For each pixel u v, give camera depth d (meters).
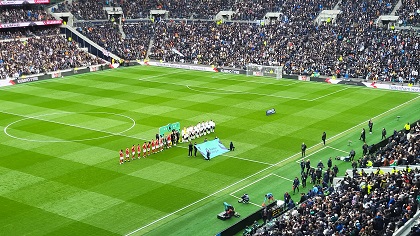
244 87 98.31
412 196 39.25
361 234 33.94
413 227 33.88
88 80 105.56
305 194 48.00
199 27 134.00
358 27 116.06
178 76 110.00
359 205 38.56
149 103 85.69
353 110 81.19
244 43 123.06
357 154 61.56
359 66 104.19
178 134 65.06
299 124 73.62
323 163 58.84
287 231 36.19
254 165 58.44
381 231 34.53
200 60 120.88
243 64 115.06
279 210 44.88
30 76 104.31
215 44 125.62
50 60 113.56
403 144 55.34
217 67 115.81
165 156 60.97
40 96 91.25
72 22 130.25
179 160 59.72
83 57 119.50
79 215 45.84
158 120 75.50
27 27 123.56
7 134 68.94
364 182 43.88
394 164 49.38
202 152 60.62
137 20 141.75
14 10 121.38
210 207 47.88
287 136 68.31
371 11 120.31
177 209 47.41
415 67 99.38
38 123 74.12
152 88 97.75
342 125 73.31
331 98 89.06
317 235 34.75
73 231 43.03
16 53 111.25
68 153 61.47
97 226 43.97
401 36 109.50
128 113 79.38
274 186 52.88
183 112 79.94
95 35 127.62
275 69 107.06
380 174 45.84
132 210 47.00
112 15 138.62
